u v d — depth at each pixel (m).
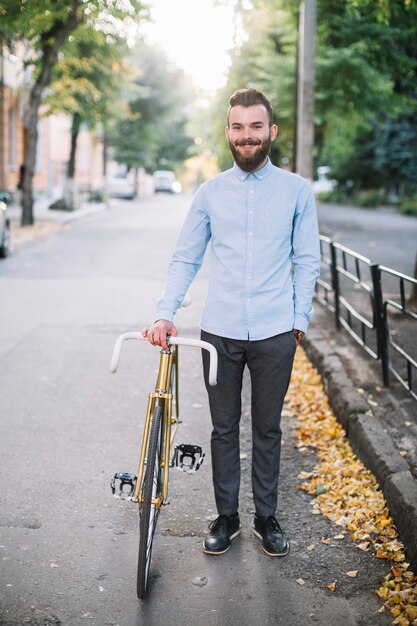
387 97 21.38
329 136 25.34
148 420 3.26
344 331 7.80
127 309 9.50
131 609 3.11
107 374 6.61
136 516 3.97
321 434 5.13
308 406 5.76
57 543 3.65
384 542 3.63
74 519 3.91
